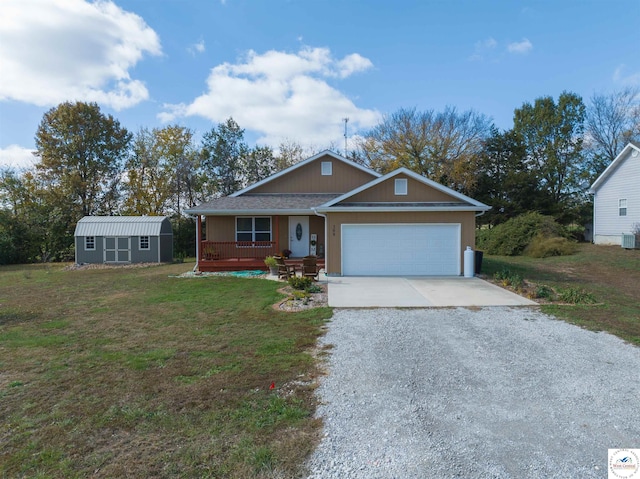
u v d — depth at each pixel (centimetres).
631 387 458
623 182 2231
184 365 540
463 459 318
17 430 373
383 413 398
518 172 3141
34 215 2717
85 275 1648
